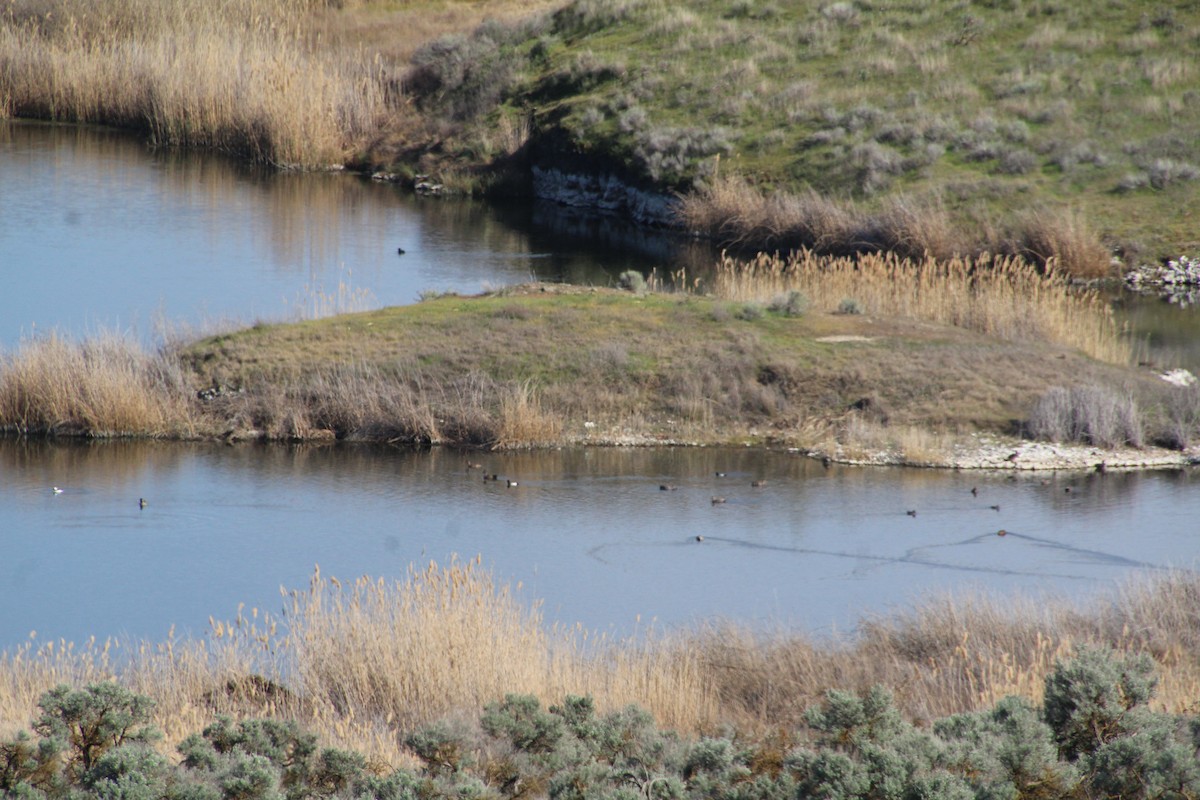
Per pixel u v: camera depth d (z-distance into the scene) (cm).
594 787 3253
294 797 3372
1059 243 12925
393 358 8819
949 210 13988
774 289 10856
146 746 3388
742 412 8594
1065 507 7269
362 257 13288
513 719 3634
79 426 8306
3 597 6034
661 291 11019
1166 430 8394
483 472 7819
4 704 4312
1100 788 3055
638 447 8281
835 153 15362
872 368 8875
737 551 6625
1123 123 15375
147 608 5888
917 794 2856
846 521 7044
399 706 4500
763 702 4478
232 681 4647
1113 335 10238
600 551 6619
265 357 8788
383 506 7256
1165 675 4300
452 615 4847
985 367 8962
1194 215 13738
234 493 7419
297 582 6216
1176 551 6556
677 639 5194
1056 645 4772
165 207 15262
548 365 8831
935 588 5978
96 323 10138
